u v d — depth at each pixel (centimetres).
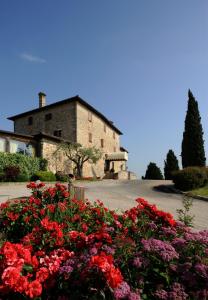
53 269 285
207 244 315
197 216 990
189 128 2916
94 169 3556
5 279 242
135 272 281
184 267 280
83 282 266
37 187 740
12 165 2227
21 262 264
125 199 1377
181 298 254
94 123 3559
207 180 1880
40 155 2627
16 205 631
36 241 394
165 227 394
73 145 2906
